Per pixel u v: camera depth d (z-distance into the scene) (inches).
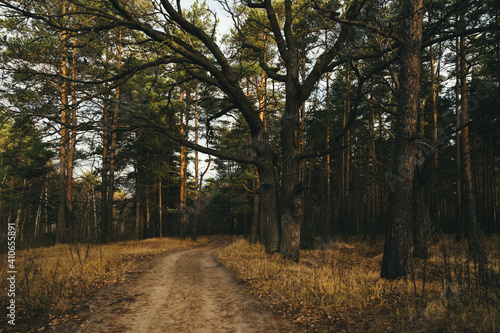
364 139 974.4
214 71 432.1
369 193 1009.5
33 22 427.8
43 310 209.0
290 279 294.0
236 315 215.3
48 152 967.0
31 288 243.4
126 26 395.2
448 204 1286.9
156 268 440.5
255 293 267.7
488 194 983.0
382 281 274.1
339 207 1222.3
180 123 1133.1
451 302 188.1
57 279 290.5
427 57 585.6
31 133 523.5
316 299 232.4
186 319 208.4
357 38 447.8
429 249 510.0
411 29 327.9
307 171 1013.8
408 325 167.2
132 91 888.9
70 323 194.9
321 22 532.4
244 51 743.7
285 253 437.7
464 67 588.4
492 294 191.8
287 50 476.4
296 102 466.6
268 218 475.8
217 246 1125.7
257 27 642.8
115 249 655.8
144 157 1289.4
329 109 809.5
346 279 281.9
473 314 170.6
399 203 313.9
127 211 1579.7
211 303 247.1
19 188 1122.7
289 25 481.7
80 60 705.0
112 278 331.3
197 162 1261.1
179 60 432.5
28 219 1407.5
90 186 1364.4
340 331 171.9
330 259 495.2
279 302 236.2
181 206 1227.2
